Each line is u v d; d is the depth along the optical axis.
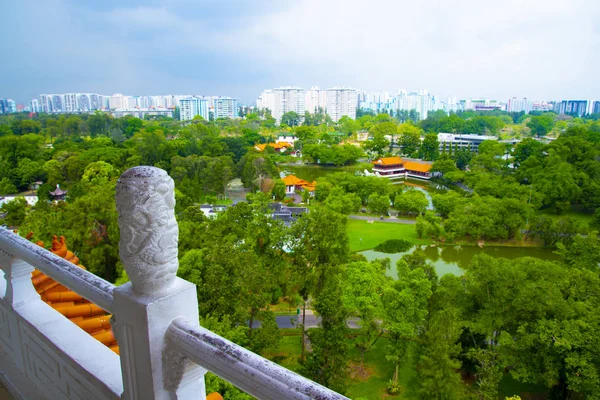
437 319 19.06
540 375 19.12
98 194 27.22
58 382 3.73
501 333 20.31
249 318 20.38
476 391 19.66
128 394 2.59
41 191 57.91
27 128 108.62
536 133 136.62
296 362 20.92
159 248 2.21
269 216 32.09
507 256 40.47
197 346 2.12
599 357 17.89
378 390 19.66
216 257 20.42
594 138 77.94
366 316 20.91
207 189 65.50
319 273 24.12
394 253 40.94
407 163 86.31
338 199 51.50
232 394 12.48
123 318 2.41
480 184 58.69
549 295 19.94
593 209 59.28
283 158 95.81
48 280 5.61
